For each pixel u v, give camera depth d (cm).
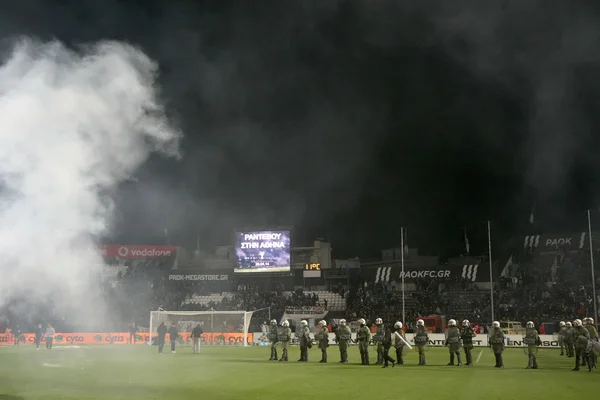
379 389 2236
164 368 3225
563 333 4559
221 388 2272
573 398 1991
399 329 3547
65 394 2102
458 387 2306
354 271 8619
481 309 7419
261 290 8275
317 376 2741
